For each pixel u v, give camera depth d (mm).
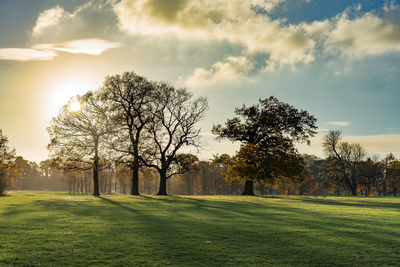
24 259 8672
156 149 48906
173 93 49438
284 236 12203
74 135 45719
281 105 53719
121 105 47156
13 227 13508
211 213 20078
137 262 8508
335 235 12523
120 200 32719
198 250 9852
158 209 22484
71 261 8531
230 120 55125
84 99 46125
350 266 8469
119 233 12406
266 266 8328
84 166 54750
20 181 144500
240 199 38281
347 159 86000
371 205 31344
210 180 110875
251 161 49875
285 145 51406
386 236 12461
